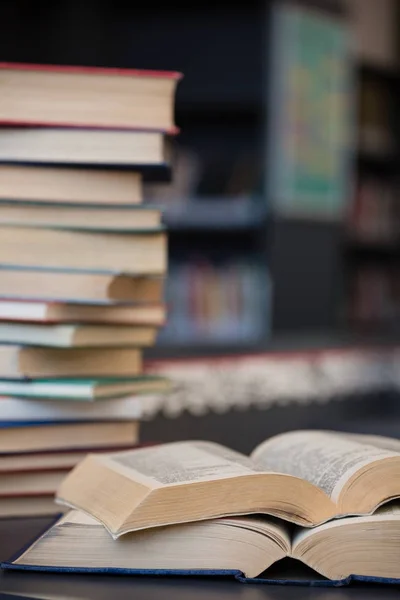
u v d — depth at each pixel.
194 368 3.30
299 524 0.84
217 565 0.83
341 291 6.05
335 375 3.75
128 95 1.07
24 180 1.07
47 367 1.07
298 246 5.64
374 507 0.85
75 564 0.85
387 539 0.83
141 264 1.09
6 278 1.06
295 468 0.96
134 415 1.10
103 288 1.06
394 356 4.07
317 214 5.75
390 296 6.54
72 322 1.05
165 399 2.93
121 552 0.84
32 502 1.07
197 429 2.80
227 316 5.39
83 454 1.08
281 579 0.82
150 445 1.13
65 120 1.06
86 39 5.22
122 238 1.08
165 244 1.10
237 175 5.47
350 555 0.83
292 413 3.41
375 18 6.23
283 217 5.54
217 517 0.83
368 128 6.29
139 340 1.14
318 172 5.74
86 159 1.06
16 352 1.05
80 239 1.08
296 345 3.81
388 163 6.55
